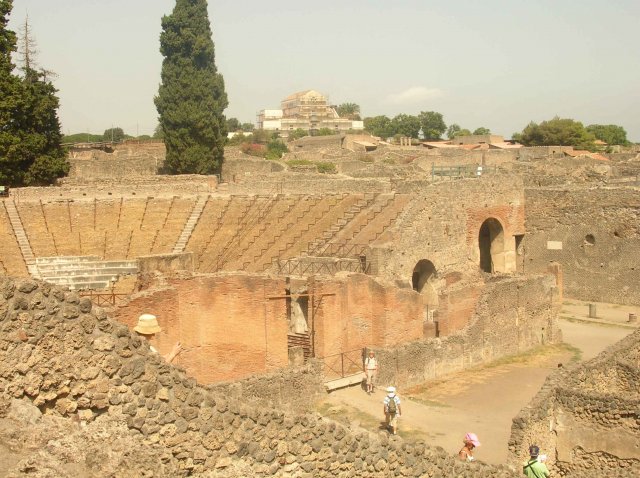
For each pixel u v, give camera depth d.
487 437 29.73
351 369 38.34
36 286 12.06
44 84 70.94
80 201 63.00
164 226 61.12
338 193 63.72
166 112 89.19
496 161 110.81
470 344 41.47
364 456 16.33
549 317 48.66
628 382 26.73
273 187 69.25
